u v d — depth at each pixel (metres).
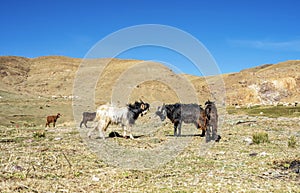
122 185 10.93
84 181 11.39
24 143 19.72
